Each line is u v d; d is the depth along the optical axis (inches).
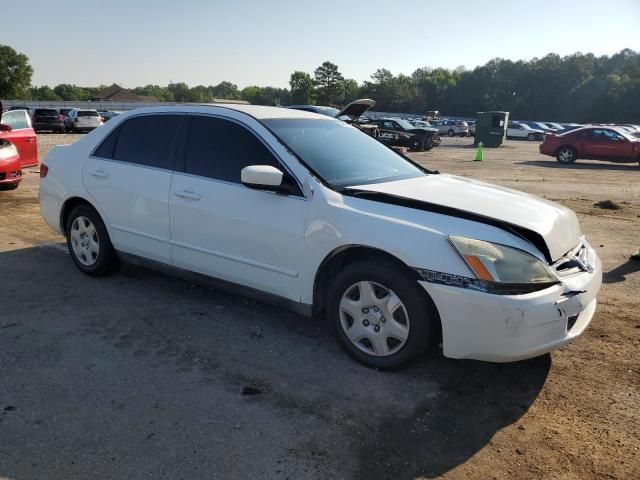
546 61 4018.2
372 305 133.3
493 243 119.1
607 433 113.6
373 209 132.1
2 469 97.7
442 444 108.6
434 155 952.3
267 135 152.3
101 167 186.7
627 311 179.0
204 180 159.5
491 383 132.0
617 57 4072.3
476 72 4266.7
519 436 111.9
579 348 151.5
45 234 259.0
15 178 355.3
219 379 130.7
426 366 139.0
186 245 165.0
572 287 122.3
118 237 184.9
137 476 96.7
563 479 99.5
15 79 3693.4
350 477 98.3
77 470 97.9
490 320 115.9
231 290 159.9
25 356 138.9
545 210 138.4
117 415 114.8
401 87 4478.3
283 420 114.7
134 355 141.4
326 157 154.7
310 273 139.9
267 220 145.1
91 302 175.6
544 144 791.7
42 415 114.0
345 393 125.7
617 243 272.4
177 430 110.3
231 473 98.2
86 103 2790.4
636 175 605.0
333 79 4475.9
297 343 150.7
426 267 120.8
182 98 4658.0
